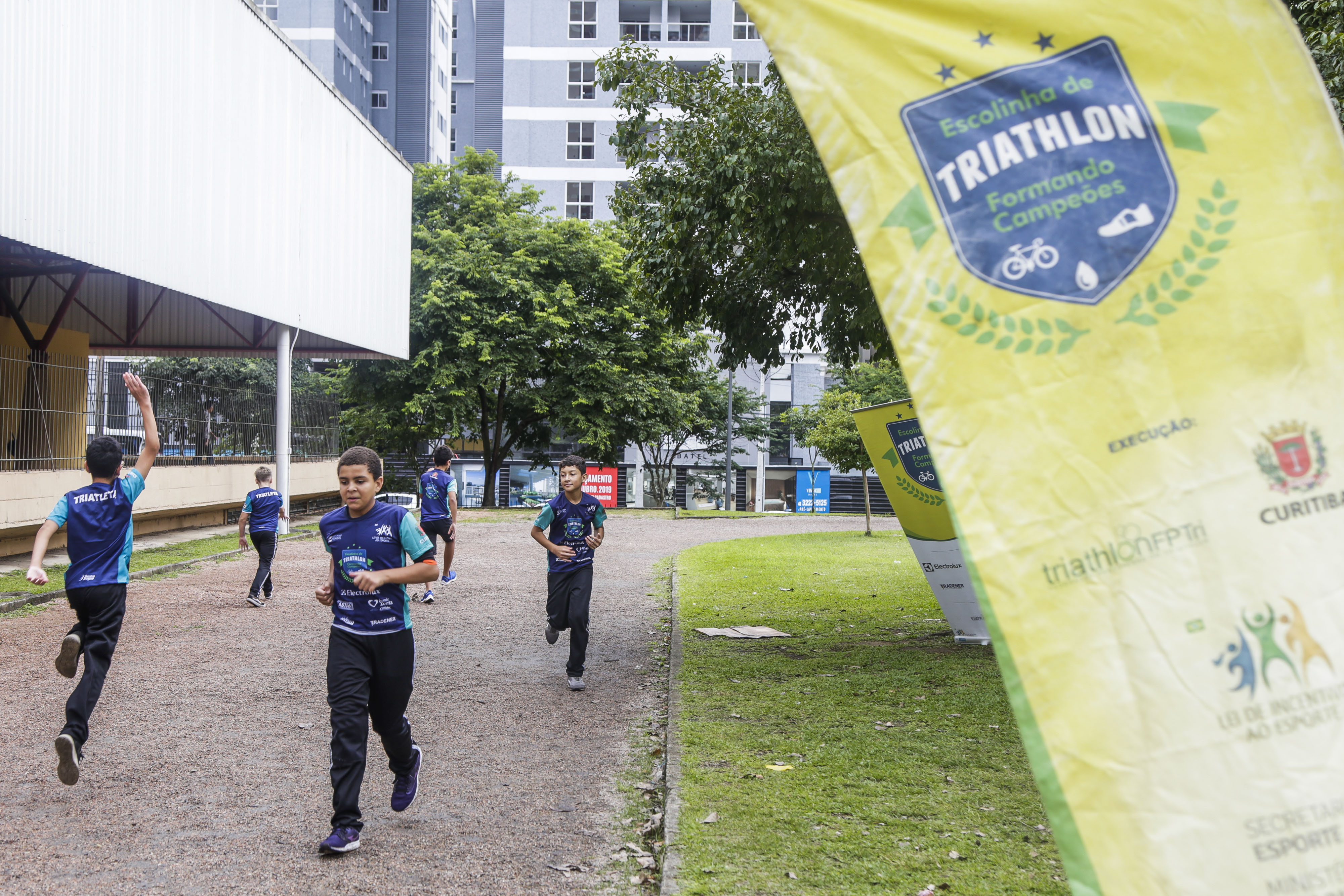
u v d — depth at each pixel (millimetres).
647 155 10070
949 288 2541
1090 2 2508
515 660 9047
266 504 11781
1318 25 8070
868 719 6609
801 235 9023
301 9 54812
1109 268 2457
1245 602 2324
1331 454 2336
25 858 4340
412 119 63781
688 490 47750
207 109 17031
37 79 12484
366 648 4621
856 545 22109
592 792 5379
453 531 12742
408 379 31750
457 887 4105
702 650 9242
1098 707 2365
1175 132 2449
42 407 15367
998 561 2451
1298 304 2377
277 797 5223
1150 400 2412
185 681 7809
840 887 3924
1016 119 2531
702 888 3908
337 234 22734
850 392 26000
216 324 24922
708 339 34625
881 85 2621
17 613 10555
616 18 47812
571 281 33781
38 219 12523
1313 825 2244
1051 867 4133
